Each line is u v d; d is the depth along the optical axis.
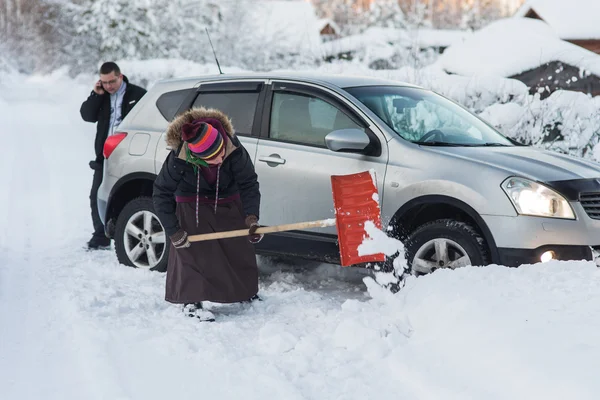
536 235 4.80
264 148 5.88
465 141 5.72
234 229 5.16
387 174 5.32
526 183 4.89
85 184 11.95
